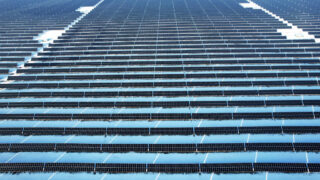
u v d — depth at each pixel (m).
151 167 20.42
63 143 22.50
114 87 31.47
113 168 20.41
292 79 31.44
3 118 26.20
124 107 27.62
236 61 37.12
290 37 47.97
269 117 25.22
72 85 31.77
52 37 52.53
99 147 22.23
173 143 22.39
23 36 52.59
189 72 34.31
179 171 20.11
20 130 24.39
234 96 28.98
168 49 42.88
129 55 40.12
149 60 38.00
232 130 23.56
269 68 35.00
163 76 33.47
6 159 21.23
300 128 23.22
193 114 25.72
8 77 34.00
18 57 40.50
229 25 56.09
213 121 25.17
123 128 24.12
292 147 21.39
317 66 34.44
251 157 20.92
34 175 20.05
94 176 19.95
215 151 21.75
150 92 29.50
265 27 53.81
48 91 30.19
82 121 25.69
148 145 22.14
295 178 19.17
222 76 33.22
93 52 42.09
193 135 23.41
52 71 35.88
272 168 19.86
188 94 29.36
